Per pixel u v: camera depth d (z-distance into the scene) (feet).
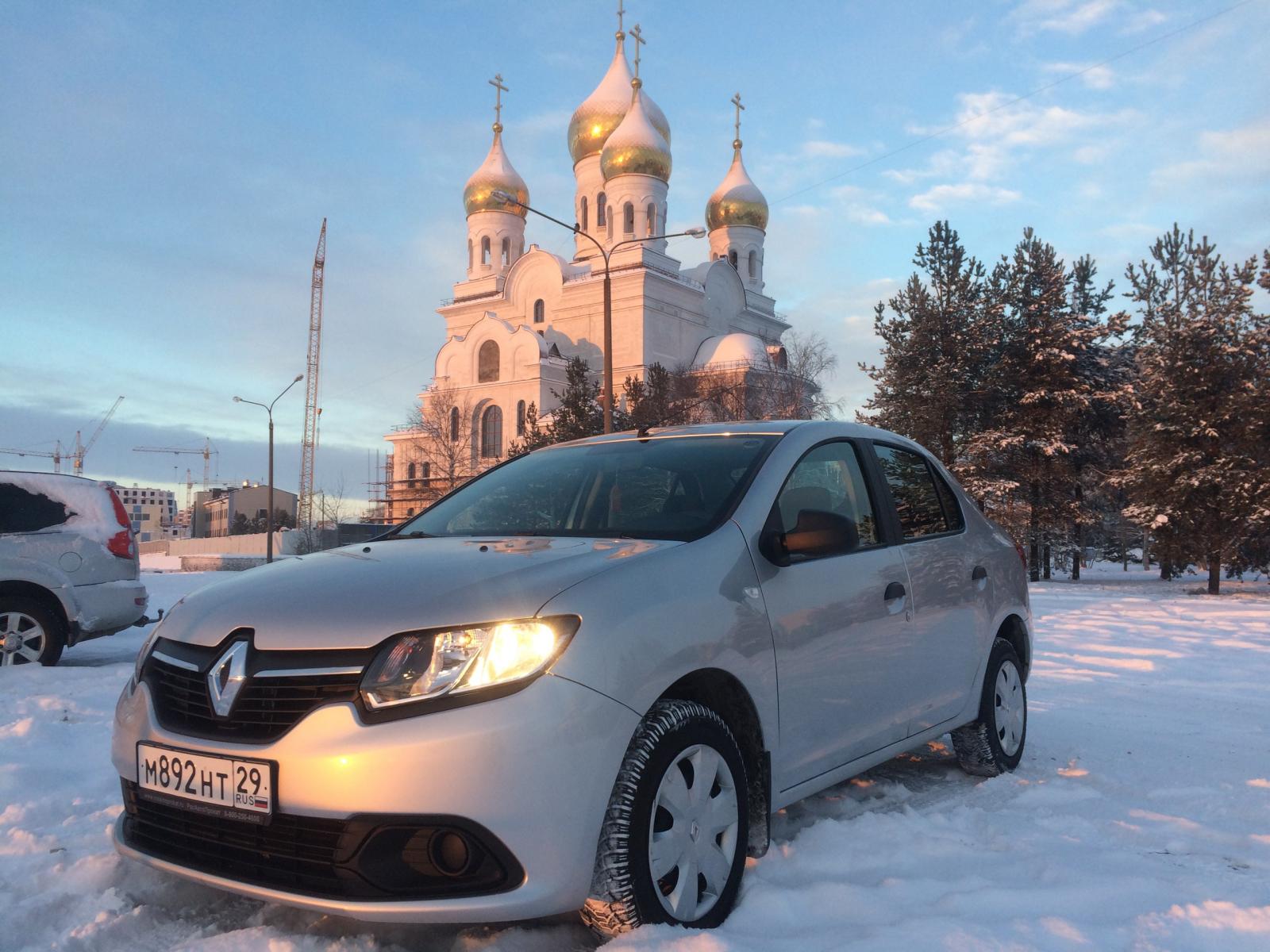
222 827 8.56
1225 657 31.55
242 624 8.94
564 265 240.73
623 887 8.29
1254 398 74.79
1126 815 12.94
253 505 369.91
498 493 13.24
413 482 238.48
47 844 11.44
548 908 8.01
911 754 16.67
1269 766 15.81
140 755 9.12
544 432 133.28
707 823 9.26
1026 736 18.16
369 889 7.86
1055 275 97.04
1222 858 11.22
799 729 10.74
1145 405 83.46
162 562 239.91
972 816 12.62
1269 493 73.67
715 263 232.73
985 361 97.86
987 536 16.06
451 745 7.80
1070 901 9.60
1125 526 156.25
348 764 7.79
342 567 9.96
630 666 8.68
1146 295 109.60
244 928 9.13
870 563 12.43
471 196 251.19
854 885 9.77
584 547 10.23
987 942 8.45
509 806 7.84
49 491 26.48
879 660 12.23
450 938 9.05
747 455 12.10
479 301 242.37
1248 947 8.66
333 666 8.27
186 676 9.08
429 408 228.02
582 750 8.16
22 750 16.15
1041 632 40.01
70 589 25.81
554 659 8.29
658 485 11.94
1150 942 8.69
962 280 94.73
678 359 218.79
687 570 9.81
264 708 8.39
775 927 9.05
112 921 9.18
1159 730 18.92
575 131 231.50
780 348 224.53
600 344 217.77
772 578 10.76
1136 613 51.31
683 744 8.98
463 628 8.32
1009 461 96.43
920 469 15.17
